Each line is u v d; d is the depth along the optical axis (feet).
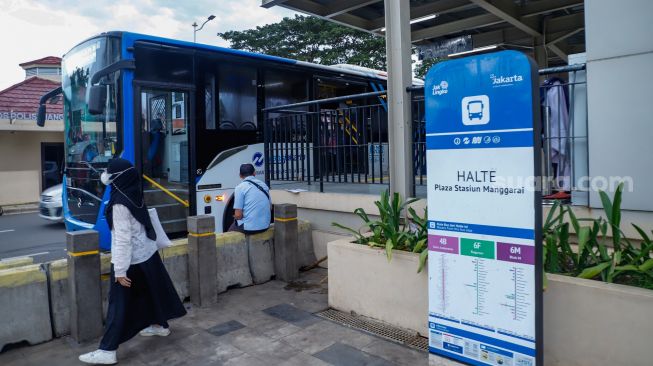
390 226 14.96
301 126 23.17
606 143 12.91
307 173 22.95
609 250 12.56
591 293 10.18
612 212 11.12
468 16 28.63
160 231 13.89
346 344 13.38
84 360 12.32
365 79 33.86
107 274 15.23
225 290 18.51
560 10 27.30
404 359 12.35
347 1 24.20
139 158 22.11
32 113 55.62
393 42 17.75
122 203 12.35
